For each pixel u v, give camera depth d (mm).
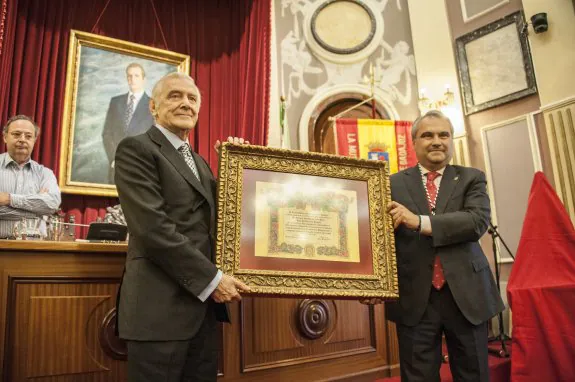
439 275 1781
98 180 3959
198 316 1447
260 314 2273
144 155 1522
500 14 4645
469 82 4766
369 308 2734
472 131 4711
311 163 1883
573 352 2238
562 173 3926
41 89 3834
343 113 4984
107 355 1794
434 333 1756
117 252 1849
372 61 5129
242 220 1707
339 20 5168
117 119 4125
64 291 1733
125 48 4230
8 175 3092
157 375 1350
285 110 4777
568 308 2299
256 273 1640
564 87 4016
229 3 4820
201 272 1426
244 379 2152
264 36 4594
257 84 4469
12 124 3121
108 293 1828
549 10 4191
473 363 1695
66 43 4027
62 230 2865
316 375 2408
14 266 1638
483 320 1698
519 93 4359
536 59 4227
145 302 1395
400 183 1985
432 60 5043
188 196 1548
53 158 3814
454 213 1782
